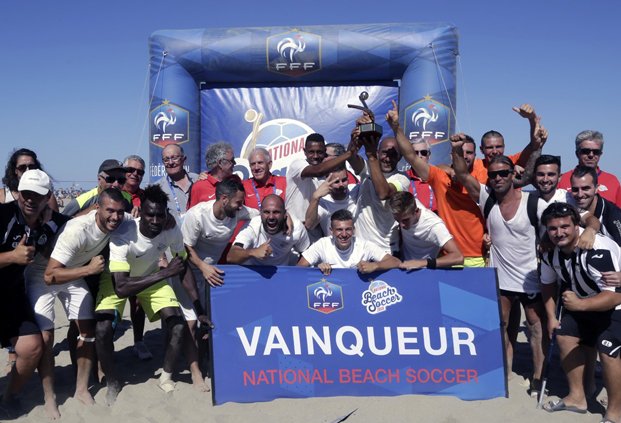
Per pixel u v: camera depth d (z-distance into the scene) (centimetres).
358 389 483
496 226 515
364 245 514
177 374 559
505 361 492
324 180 584
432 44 841
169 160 670
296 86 895
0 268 441
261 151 607
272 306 492
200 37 868
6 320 443
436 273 504
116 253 465
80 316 478
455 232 556
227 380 476
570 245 442
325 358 487
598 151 570
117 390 491
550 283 481
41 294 468
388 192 512
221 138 898
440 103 838
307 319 492
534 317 514
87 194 602
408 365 488
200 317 488
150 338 714
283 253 528
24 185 422
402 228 517
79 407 465
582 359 461
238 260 497
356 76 872
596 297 429
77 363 489
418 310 498
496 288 503
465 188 538
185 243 516
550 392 515
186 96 876
